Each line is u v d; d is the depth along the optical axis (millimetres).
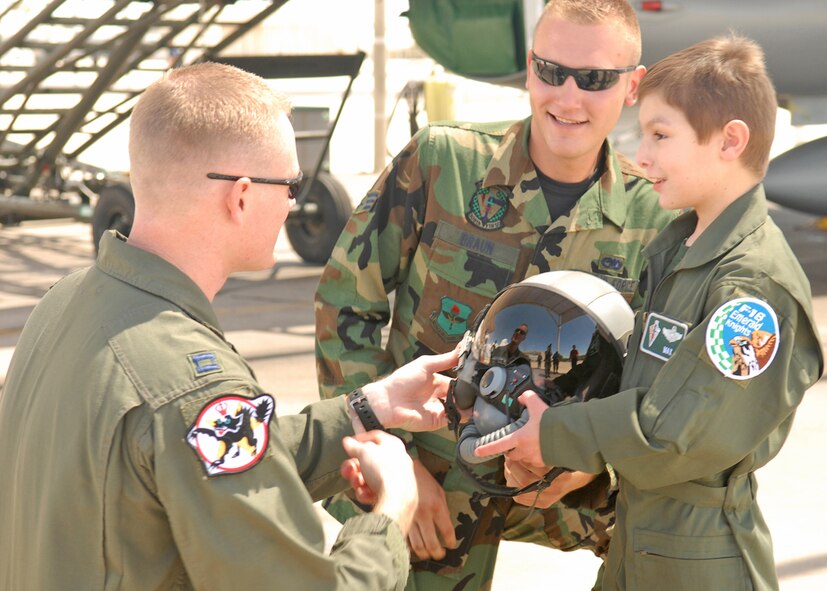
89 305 1498
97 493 1382
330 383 2334
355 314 2330
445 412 1987
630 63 2131
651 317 1831
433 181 2297
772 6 8453
